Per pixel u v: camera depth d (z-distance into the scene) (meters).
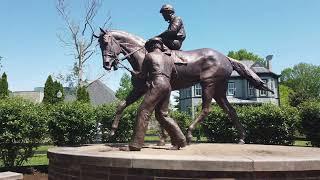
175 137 6.81
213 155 5.75
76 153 5.93
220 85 8.22
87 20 33.94
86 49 34.59
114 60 7.55
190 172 4.96
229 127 14.88
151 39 7.30
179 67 7.57
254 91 46.19
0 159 11.85
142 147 6.98
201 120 7.94
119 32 7.75
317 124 13.97
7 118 11.31
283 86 73.75
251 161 4.89
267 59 49.84
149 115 6.53
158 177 5.07
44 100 32.75
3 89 31.25
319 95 79.38
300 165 5.02
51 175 6.59
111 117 14.09
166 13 7.78
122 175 5.28
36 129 11.97
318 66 81.19
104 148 7.39
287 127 14.52
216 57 7.96
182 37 7.82
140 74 7.41
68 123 12.88
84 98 30.34
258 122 14.71
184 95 46.84
